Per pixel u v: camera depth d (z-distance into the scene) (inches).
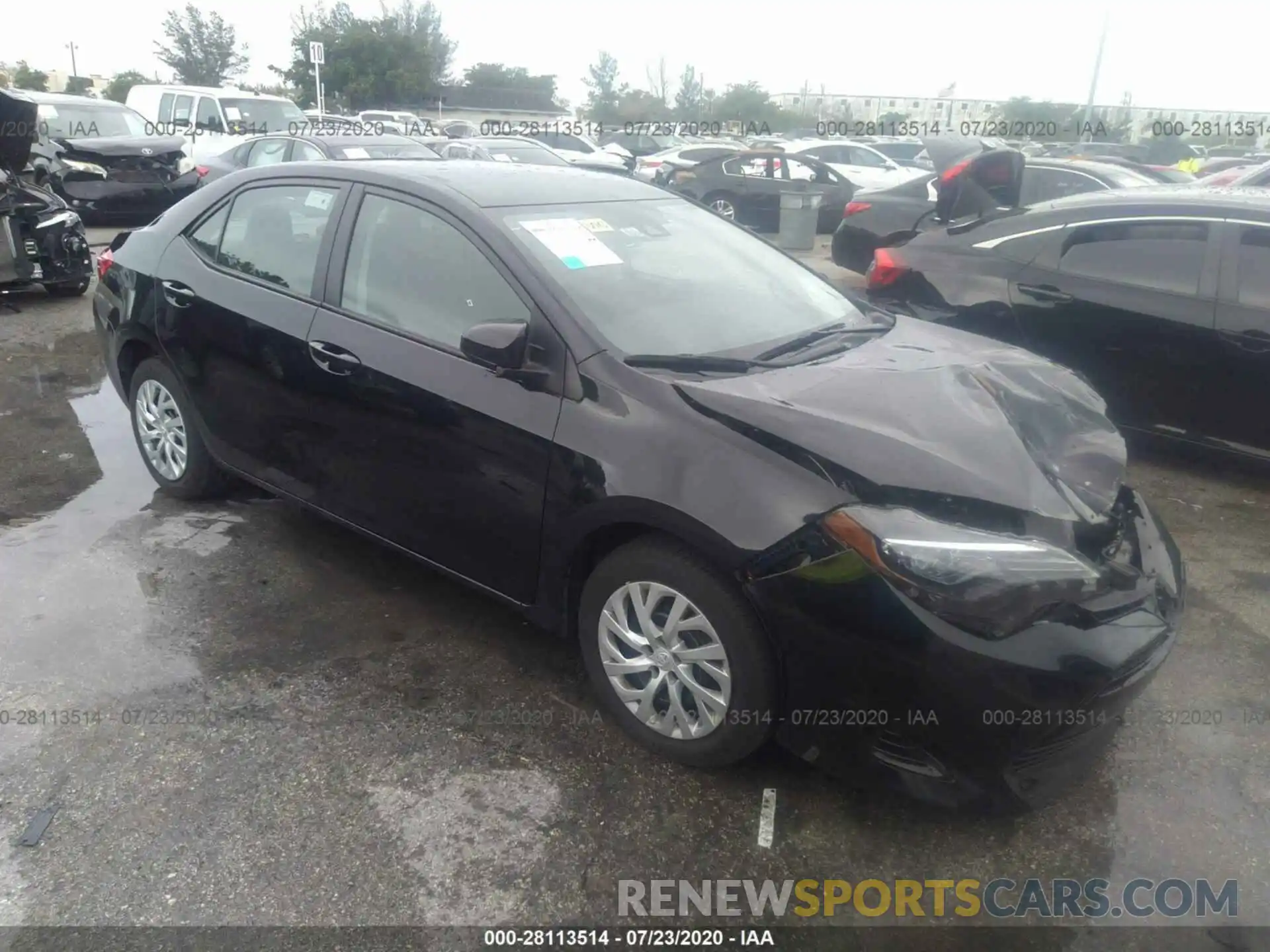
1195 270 191.0
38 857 97.2
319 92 957.2
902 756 97.8
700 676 107.3
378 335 131.1
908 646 92.4
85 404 234.2
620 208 144.5
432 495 126.9
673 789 108.9
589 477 108.3
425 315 128.4
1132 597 101.2
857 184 729.6
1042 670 91.7
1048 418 117.3
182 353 159.9
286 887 94.7
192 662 129.4
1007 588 91.6
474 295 124.3
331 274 139.4
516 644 136.0
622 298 123.0
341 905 93.0
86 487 183.6
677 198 157.6
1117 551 106.6
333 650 133.2
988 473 100.3
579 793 108.0
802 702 100.0
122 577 150.0
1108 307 199.3
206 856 98.0
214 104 652.1
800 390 111.6
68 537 162.7
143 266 169.0
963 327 219.5
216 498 178.2
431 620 141.3
